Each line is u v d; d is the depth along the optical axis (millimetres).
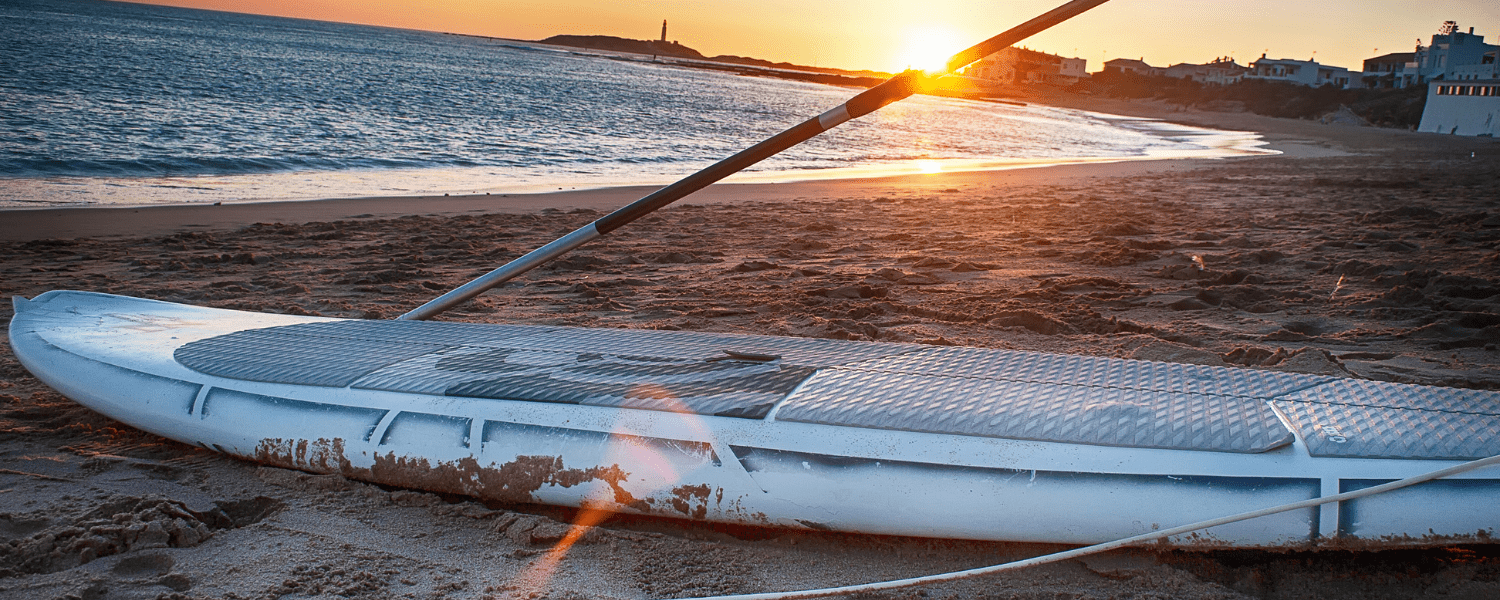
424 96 39969
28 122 18969
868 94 3311
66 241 8078
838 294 6320
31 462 3135
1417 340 4941
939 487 2461
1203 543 2375
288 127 22719
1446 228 9578
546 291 6539
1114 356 4699
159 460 3189
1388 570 2395
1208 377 2885
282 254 7871
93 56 44375
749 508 2592
